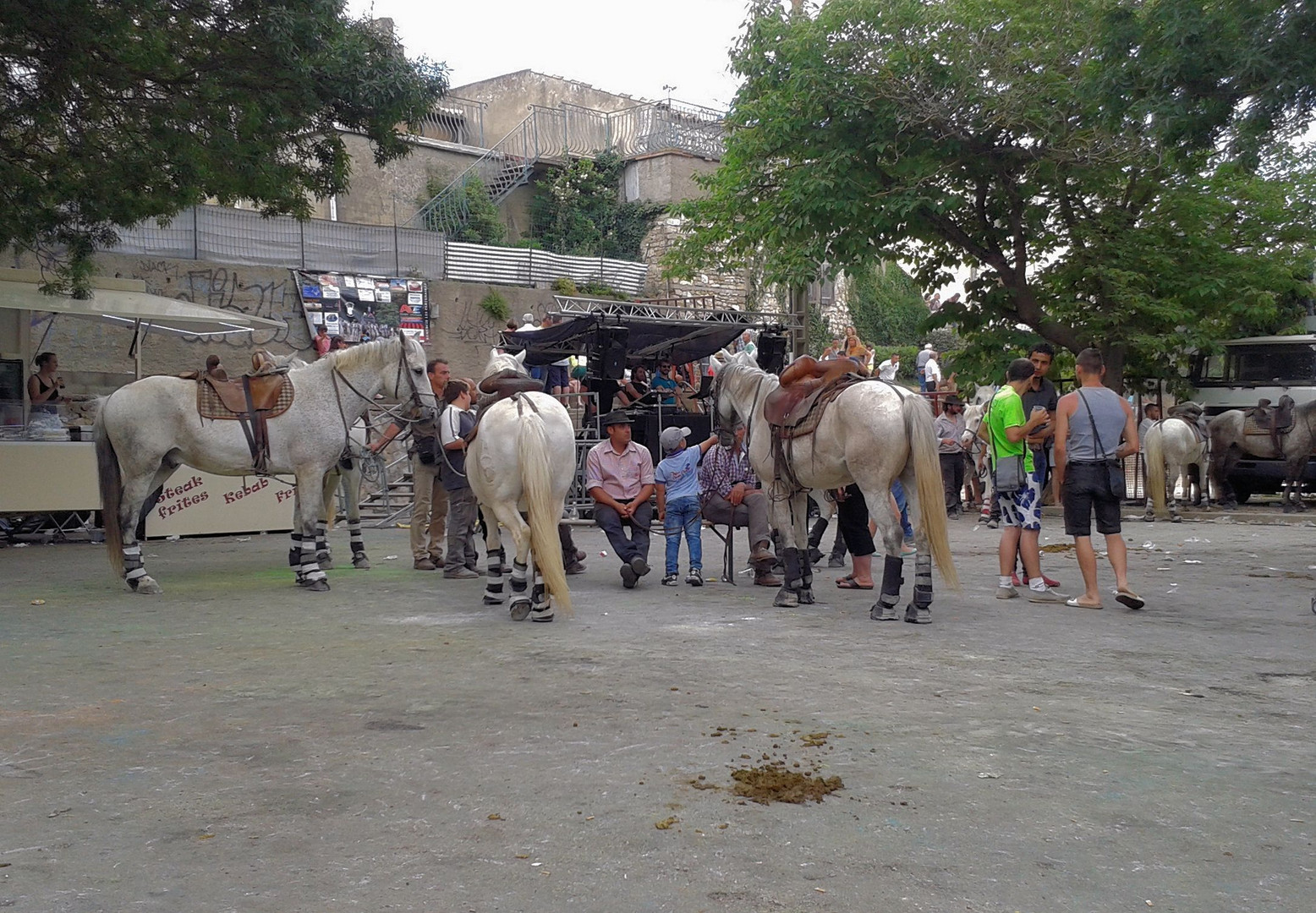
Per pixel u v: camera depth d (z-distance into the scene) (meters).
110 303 14.80
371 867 3.53
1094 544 13.60
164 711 5.44
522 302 26.81
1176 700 5.66
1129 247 19.02
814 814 3.98
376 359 10.23
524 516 8.66
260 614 8.43
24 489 13.88
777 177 19.92
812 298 34.72
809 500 11.91
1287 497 19.14
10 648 7.06
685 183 32.84
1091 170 18.52
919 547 7.91
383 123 14.85
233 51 13.62
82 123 13.45
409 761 4.61
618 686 5.92
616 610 8.58
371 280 24.52
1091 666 6.46
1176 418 18.69
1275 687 5.94
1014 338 19.44
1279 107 10.73
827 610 8.57
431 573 11.03
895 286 38.41
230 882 3.41
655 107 34.44
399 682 6.03
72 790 4.26
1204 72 11.25
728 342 18.77
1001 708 5.46
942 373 23.84
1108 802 4.11
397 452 18.73
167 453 9.91
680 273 22.25
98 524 15.47
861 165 18.78
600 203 32.38
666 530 10.08
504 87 35.31
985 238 20.36
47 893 3.33
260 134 13.95
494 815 3.97
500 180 31.94
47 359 16.09
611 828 3.84
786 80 18.84
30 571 11.37
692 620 8.08
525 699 5.63
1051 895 3.32
